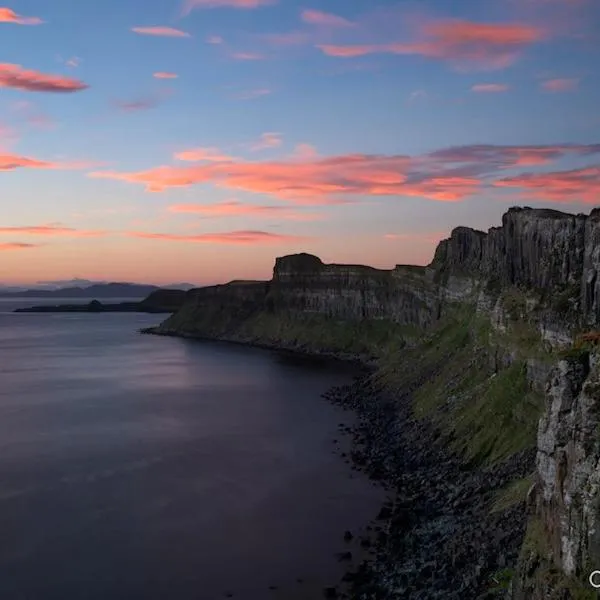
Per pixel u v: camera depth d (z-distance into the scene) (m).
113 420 137.62
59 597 61.91
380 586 61.97
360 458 105.94
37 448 113.62
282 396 167.12
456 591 56.84
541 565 45.72
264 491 90.81
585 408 43.47
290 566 67.88
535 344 101.38
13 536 75.44
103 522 79.62
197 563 68.69
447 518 75.81
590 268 87.44
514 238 129.38
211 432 126.44
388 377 170.00
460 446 98.62
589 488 41.25
